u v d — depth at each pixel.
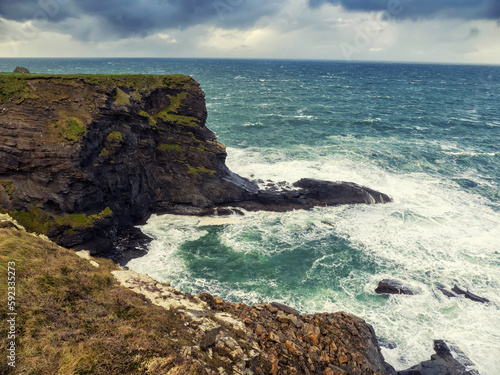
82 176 28.45
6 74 32.34
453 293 26.75
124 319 12.54
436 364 19.72
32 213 26.77
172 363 10.61
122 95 33.44
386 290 26.97
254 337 15.52
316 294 26.83
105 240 31.06
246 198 40.53
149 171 37.72
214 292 26.75
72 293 13.12
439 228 36.41
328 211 40.06
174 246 32.97
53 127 28.59
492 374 19.88
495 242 33.81
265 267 30.03
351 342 17.70
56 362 9.98
